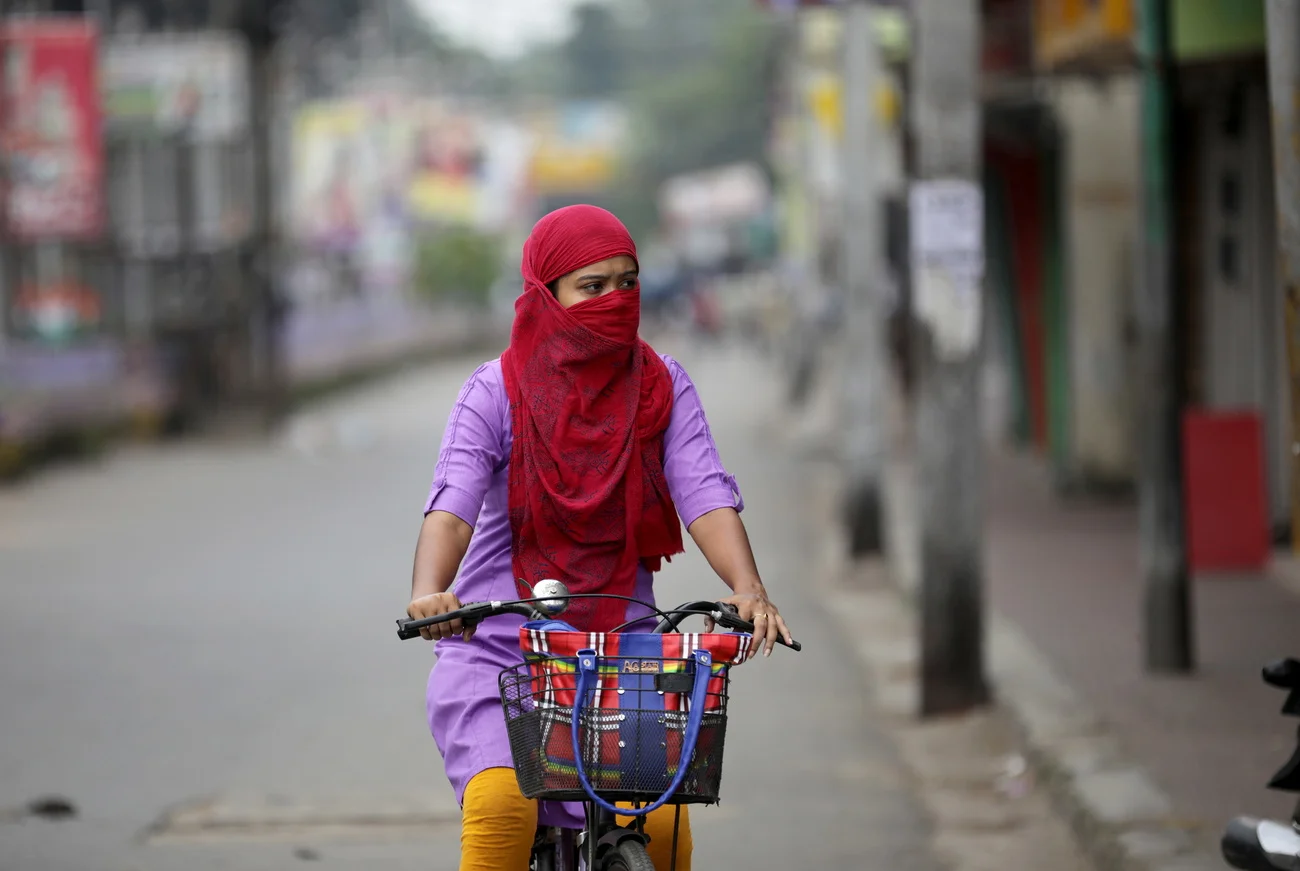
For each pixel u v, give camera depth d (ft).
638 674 23.63
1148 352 57.26
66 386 165.27
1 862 42.70
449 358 383.24
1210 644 62.64
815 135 192.75
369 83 383.45
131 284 219.20
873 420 89.35
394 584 86.89
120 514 120.16
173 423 187.62
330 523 112.57
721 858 42.42
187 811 47.14
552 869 26.43
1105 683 56.59
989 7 97.60
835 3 89.76
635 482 25.75
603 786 23.61
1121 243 108.27
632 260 25.73
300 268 331.57
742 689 62.80
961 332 55.52
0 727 57.11
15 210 164.25
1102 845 40.40
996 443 148.87
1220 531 77.61
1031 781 48.47
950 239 55.42
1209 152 86.99
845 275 91.04
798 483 135.03
